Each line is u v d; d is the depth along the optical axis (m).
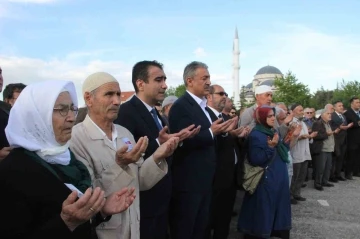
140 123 2.87
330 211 6.01
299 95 33.25
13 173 1.46
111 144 2.18
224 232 4.20
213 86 4.57
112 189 1.99
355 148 9.05
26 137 1.57
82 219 1.42
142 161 2.41
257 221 4.08
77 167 1.81
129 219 2.09
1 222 1.41
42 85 1.66
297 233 4.86
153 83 2.98
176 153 3.42
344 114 9.17
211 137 3.38
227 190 4.12
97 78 2.19
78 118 3.72
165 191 2.88
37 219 1.48
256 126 4.30
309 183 8.70
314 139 7.62
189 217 3.35
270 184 4.08
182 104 3.56
